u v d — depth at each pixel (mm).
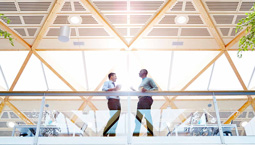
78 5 12430
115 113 5770
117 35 14828
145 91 5684
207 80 17562
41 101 5777
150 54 16844
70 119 6023
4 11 12648
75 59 16938
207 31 14656
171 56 16875
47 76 17375
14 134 5922
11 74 16984
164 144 5152
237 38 14750
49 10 12750
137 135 5508
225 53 16125
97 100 6219
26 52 16438
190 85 17578
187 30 14586
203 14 12984
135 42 15445
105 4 12414
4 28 13719
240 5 12398
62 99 6297
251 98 5992
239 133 5879
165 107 5977
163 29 14523
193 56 16938
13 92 5609
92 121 5887
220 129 5383
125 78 17609
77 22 13695
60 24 13844
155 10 12797
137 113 5719
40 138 5309
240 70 17203
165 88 17469
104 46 16156
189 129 5852
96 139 5344
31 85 17484
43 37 15023
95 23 13875
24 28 14070
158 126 5723
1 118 6062
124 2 12289
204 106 6066
